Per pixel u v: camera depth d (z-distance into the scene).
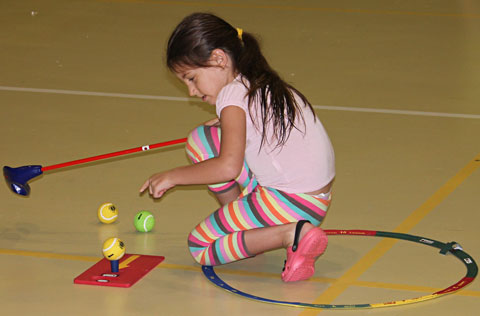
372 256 5.07
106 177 6.53
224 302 4.45
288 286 4.66
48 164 6.86
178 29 4.38
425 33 11.89
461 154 7.05
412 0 14.25
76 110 8.41
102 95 8.95
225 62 4.39
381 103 8.65
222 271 4.88
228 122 4.30
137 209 5.90
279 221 4.61
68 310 4.35
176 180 4.36
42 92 9.05
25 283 4.70
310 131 4.57
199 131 4.92
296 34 11.88
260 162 4.54
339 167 6.73
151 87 9.27
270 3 14.04
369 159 6.94
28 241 5.34
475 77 9.64
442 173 6.59
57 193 6.19
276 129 4.42
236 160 4.28
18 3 13.59
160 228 5.57
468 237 5.36
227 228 4.68
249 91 4.37
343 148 7.22
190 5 13.78
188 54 4.33
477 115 8.19
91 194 6.18
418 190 6.23
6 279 4.75
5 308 4.37
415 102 8.67
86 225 5.62
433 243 5.18
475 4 13.88
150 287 4.64
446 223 5.60
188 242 4.84
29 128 7.81
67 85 9.34
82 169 6.71
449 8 13.61
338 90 9.14
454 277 4.77
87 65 10.21
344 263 4.97
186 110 8.42
